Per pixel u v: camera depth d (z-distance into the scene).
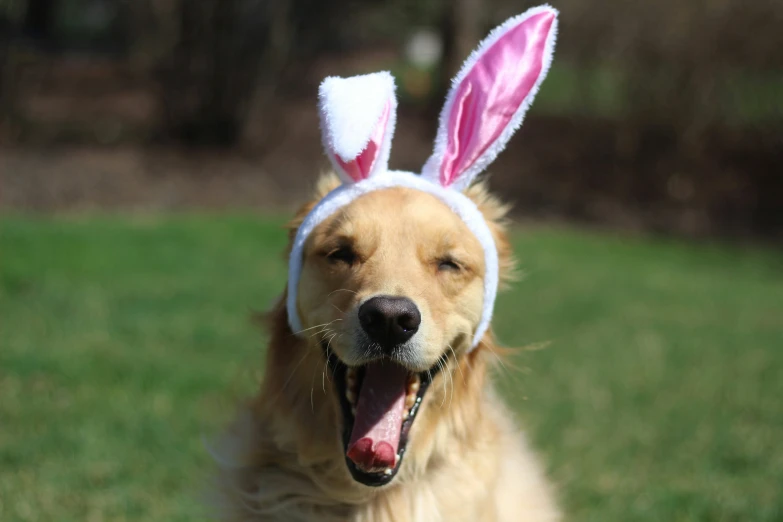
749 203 15.55
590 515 4.86
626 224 14.60
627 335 8.66
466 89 3.71
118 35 23.28
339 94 3.39
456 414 3.65
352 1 16.17
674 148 16.00
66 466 5.04
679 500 5.03
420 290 3.23
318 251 3.43
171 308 8.38
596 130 16.86
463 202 3.62
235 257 10.51
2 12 15.14
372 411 3.30
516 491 3.99
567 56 16.31
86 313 8.02
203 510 4.20
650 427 6.27
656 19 15.28
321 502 3.56
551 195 15.57
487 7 19.25
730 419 6.51
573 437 6.01
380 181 3.57
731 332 9.02
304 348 3.52
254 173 14.55
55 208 12.28
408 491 3.58
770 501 5.06
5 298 8.35
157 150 15.20
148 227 11.44
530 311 9.36
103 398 6.08
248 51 15.20
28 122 15.64
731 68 15.23
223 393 6.06
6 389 6.14
